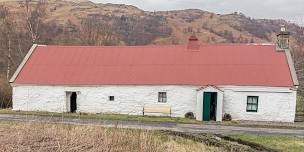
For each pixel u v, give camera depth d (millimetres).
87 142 14836
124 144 15234
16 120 27406
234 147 20406
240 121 31078
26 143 14297
